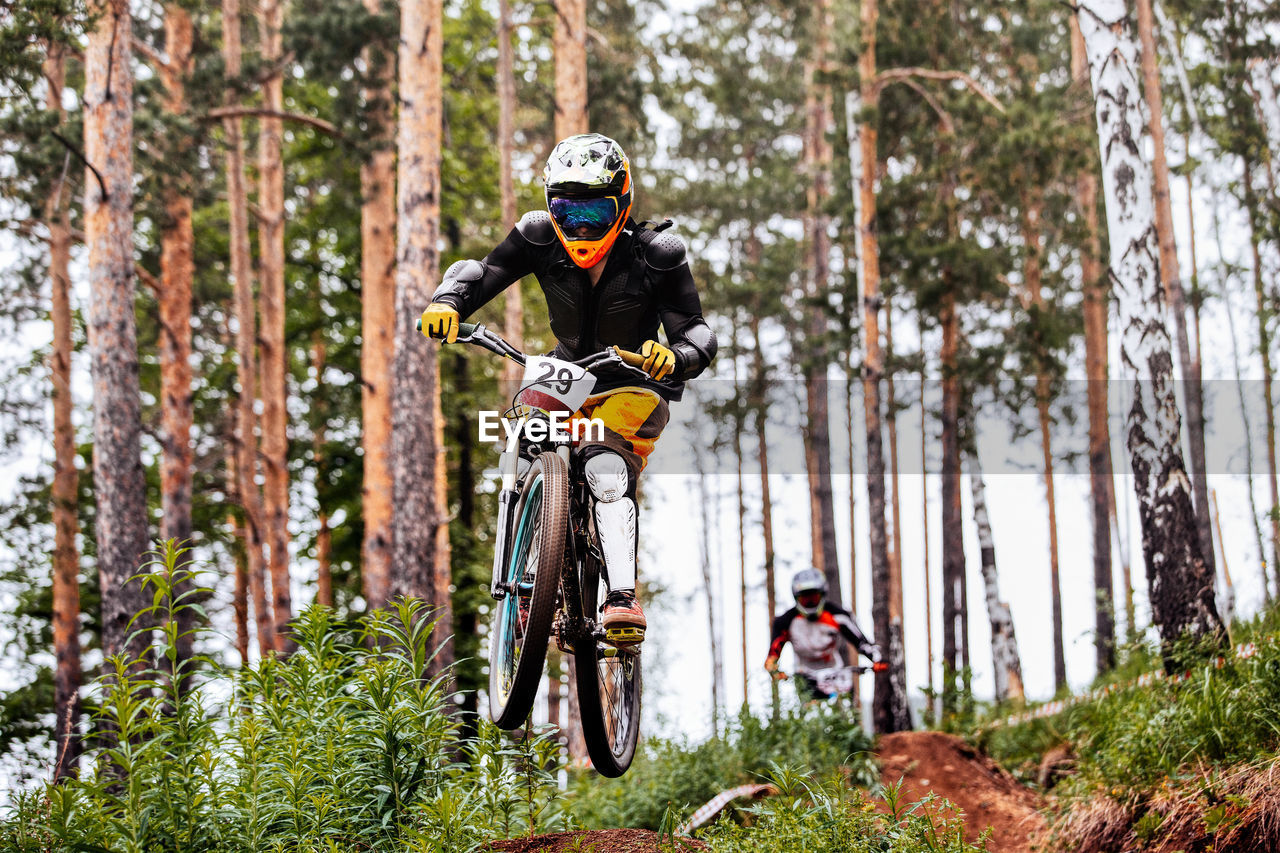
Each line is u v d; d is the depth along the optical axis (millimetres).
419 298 14984
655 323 4375
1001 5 22781
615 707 4605
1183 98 22828
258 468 25281
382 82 18141
